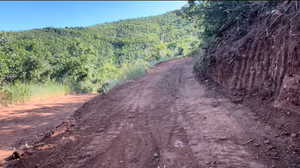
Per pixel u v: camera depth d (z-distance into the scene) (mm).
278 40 5996
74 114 7352
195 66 15500
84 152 4105
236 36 9586
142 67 21938
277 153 3574
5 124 6852
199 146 4043
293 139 3887
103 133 5082
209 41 13859
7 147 4902
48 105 10156
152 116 6172
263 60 6582
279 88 5398
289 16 6102
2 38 15617
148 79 14664
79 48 28516
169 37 76312
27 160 3977
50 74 20391
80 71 21922
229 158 3535
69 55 25891
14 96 10695
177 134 4699
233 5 12734
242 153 3678
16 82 15727
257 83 6520
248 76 7145
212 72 10406
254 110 5590
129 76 17812
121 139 4637
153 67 24531
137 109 7082
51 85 16312
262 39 6992
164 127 5199
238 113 5629
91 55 28766
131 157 3801
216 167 3293
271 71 6012
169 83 11938
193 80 11883
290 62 5074
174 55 51750
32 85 14625
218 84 9305
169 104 7379
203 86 9852
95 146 4355
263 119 4973
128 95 9688
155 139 4520
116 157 3834
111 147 4262
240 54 8023
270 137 4125
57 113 8305
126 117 6266
